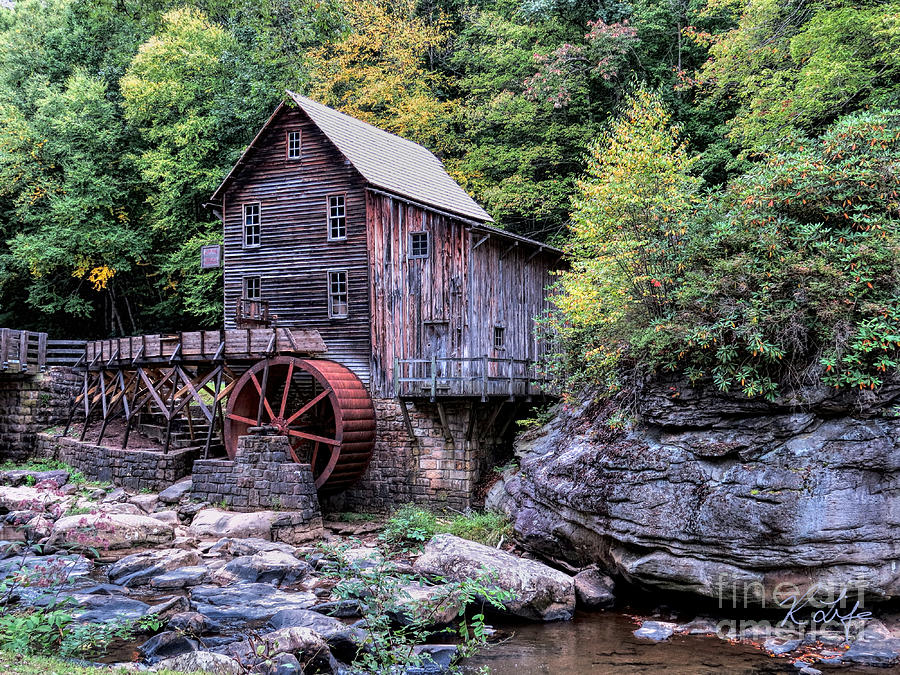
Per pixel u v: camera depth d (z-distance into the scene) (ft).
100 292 106.42
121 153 97.60
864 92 55.83
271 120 69.51
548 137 88.22
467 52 106.11
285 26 47.19
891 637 29.81
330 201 67.15
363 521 59.36
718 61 64.54
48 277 99.04
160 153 89.71
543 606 34.50
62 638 25.27
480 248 63.77
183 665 24.30
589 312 45.47
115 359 68.64
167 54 90.48
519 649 30.17
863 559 30.73
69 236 88.53
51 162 95.76
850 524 30.68
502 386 58.34
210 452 65.92
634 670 27.61
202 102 92.84
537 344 72.28
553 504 40.73
